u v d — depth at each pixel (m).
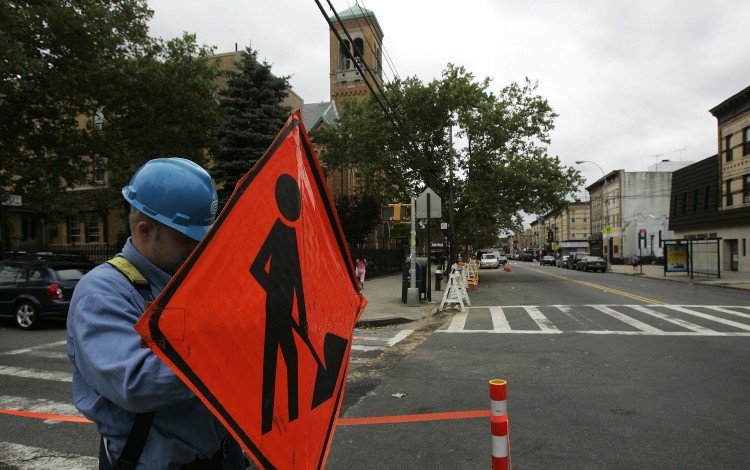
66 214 19.56
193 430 1.46
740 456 4.00
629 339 9.12
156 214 1.50
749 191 28.88
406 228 30.92
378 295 18.22
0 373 7.06
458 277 16.42
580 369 6.93
